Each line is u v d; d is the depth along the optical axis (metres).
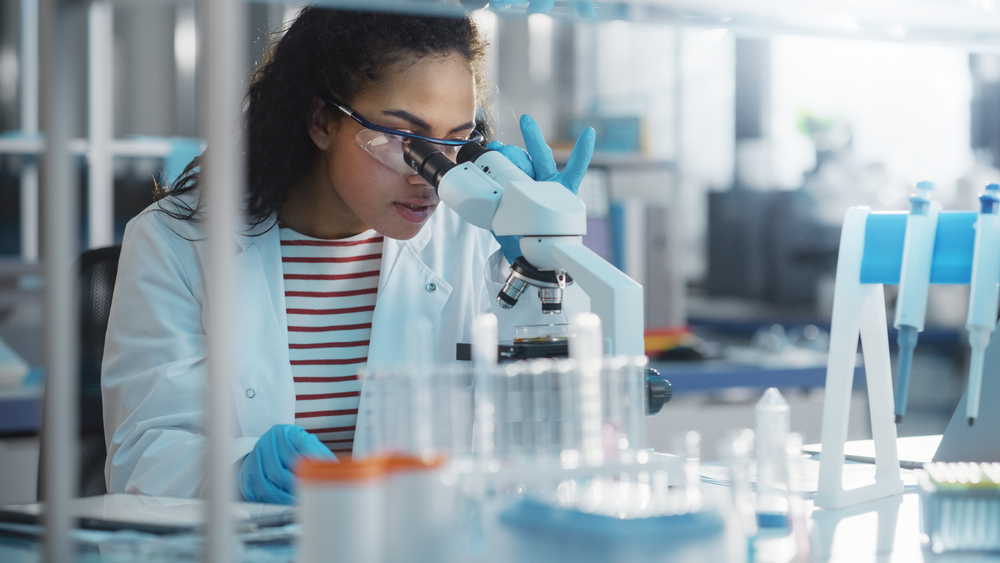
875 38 1.28
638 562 0.75
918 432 3.76
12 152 3.60
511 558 0.79
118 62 4.22
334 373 1.79
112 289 1.83
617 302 1.09
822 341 3.78
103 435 1.78
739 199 5.33
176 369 1.59
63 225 0.69
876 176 4.81
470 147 1.35
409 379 0.90
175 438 1.45
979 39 1.27
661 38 5.27
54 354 0.69
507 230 1.22
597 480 0.91
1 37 3.96
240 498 1.17
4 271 3.77
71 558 0.71
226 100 0.68
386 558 0.72
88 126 3.46
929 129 4.59
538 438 0.92
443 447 0.92
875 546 0.94
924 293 1.15
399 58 1.51
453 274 1.89
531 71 5.34
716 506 0.92
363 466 0.70
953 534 0.91
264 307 1.73
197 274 1.71
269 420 1.69
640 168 4.27
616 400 0.95
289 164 1.72
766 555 0.88
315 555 0.70
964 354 4.18
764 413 1.01
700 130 5.32
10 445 2.52
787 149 5.14
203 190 0.69
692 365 3.25
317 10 1.60
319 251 1.82
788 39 1.28
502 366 0.94
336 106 1.58
